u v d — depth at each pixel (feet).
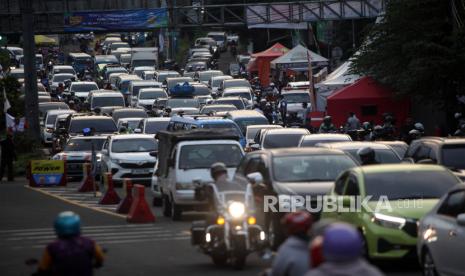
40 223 153.07
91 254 63.31
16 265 110.22
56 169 231.91
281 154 123.34
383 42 266.77
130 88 422.82
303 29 537.65
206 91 407.64
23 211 173.06
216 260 103.91
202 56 604.08
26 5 292.20
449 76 250.37
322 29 515.91
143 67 543.80
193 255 114.11
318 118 301.84
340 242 46.29
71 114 296.10
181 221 150.82
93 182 208.95
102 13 464.24
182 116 240.53
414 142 148.77
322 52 531.91
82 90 437.17
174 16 470.39
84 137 249.14
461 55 244.42
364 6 456.45
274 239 115.65
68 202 190.70
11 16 459.73
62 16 463.42
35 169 230.89
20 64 567.18
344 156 123.65
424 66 247.50
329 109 286.87
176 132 157.58
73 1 513.86
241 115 265.54
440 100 257.14
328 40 511.81
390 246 98.07
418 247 91.91
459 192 87.92
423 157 143.43
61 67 528.63
